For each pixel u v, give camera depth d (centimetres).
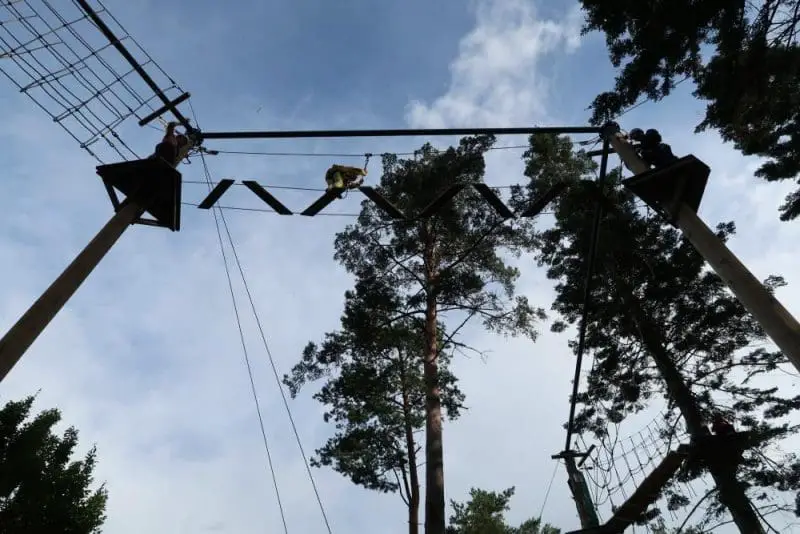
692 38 962
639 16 985
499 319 1934
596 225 1021
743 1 908
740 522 1184
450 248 2045
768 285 1539
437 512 1409
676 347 1591
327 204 862
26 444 2098
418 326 1859
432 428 1585
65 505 2027
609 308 1638
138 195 723
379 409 2031
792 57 948
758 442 1347
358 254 2084
